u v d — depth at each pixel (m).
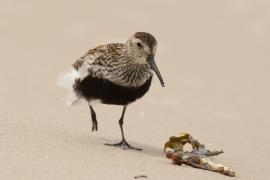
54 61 19.72
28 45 21.97
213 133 13.80
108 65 11.77
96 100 12.12
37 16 26.45
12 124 11.91
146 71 11.95
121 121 12.12
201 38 24.97
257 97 18.02
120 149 11.36
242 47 24.33
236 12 28.44
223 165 11.05
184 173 9.99
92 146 11.16
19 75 17.16
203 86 18.52
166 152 11.06
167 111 15.18
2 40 22.41
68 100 12.57
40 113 13.39
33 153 9.95
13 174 8.81
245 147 12.97
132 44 11.70
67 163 9.64
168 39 24.39
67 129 12.37
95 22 25.97
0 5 27.58
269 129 14.70
